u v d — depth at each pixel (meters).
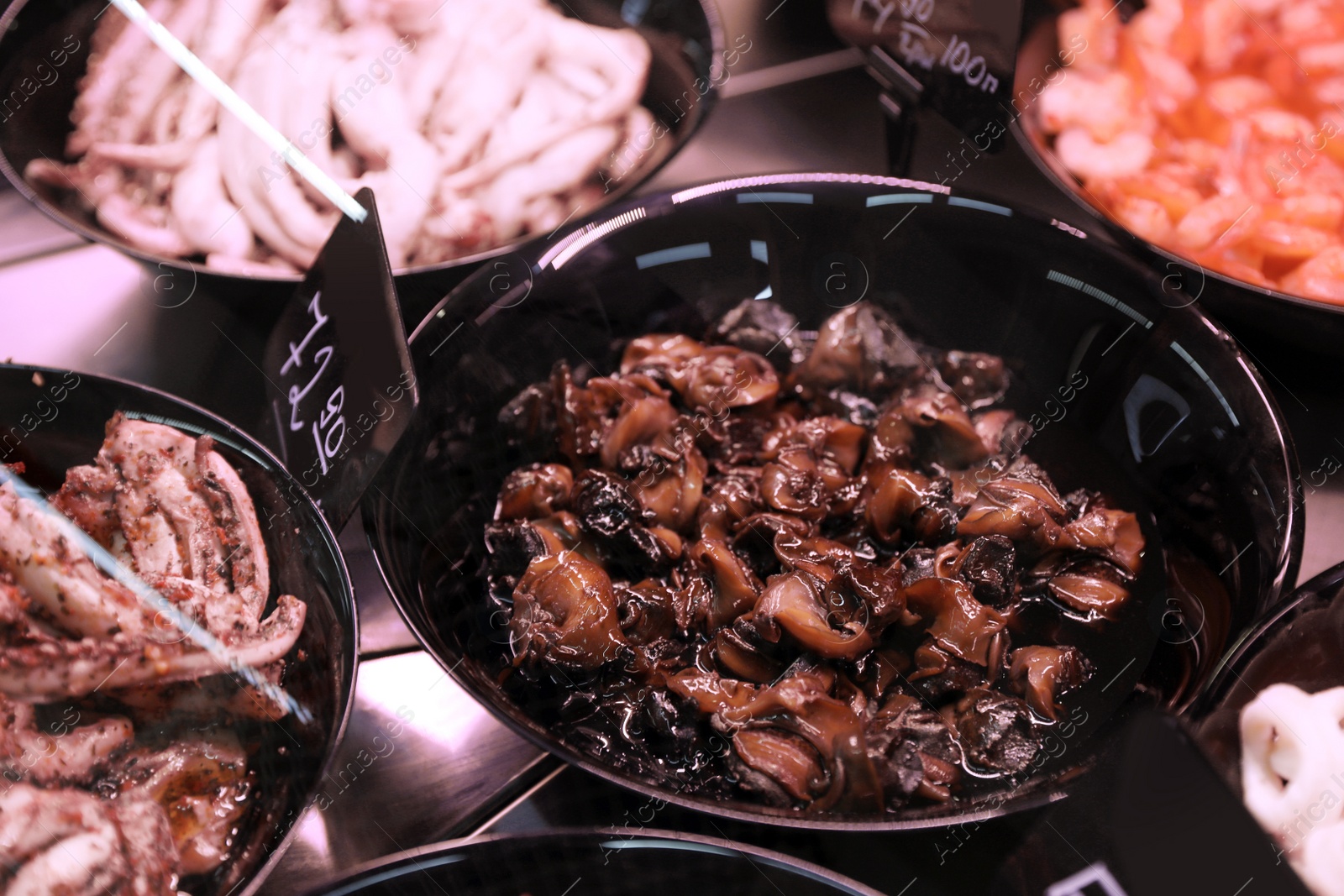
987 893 0.50
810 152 0.67
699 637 0.55
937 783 0.52
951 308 0.61
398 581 0.53
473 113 0.68
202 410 0.55
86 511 0.54
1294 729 0.47
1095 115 0.66
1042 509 0.55
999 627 0.53
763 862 0.48
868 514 0.57
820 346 0.61
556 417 0.59
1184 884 0.45
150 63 0.66
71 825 0.48
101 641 0.50
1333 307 0.56
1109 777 0.50
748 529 0.56
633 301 0.62
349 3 0.69
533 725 0.50
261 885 0.49
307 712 0.52
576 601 0.54
